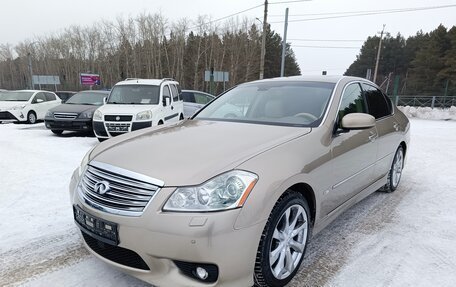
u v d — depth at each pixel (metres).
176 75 55.75
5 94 14.29
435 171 6.12
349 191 3.29
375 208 4.16
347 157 3.09
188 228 1.94
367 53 72.44
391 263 2.86
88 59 70.56
